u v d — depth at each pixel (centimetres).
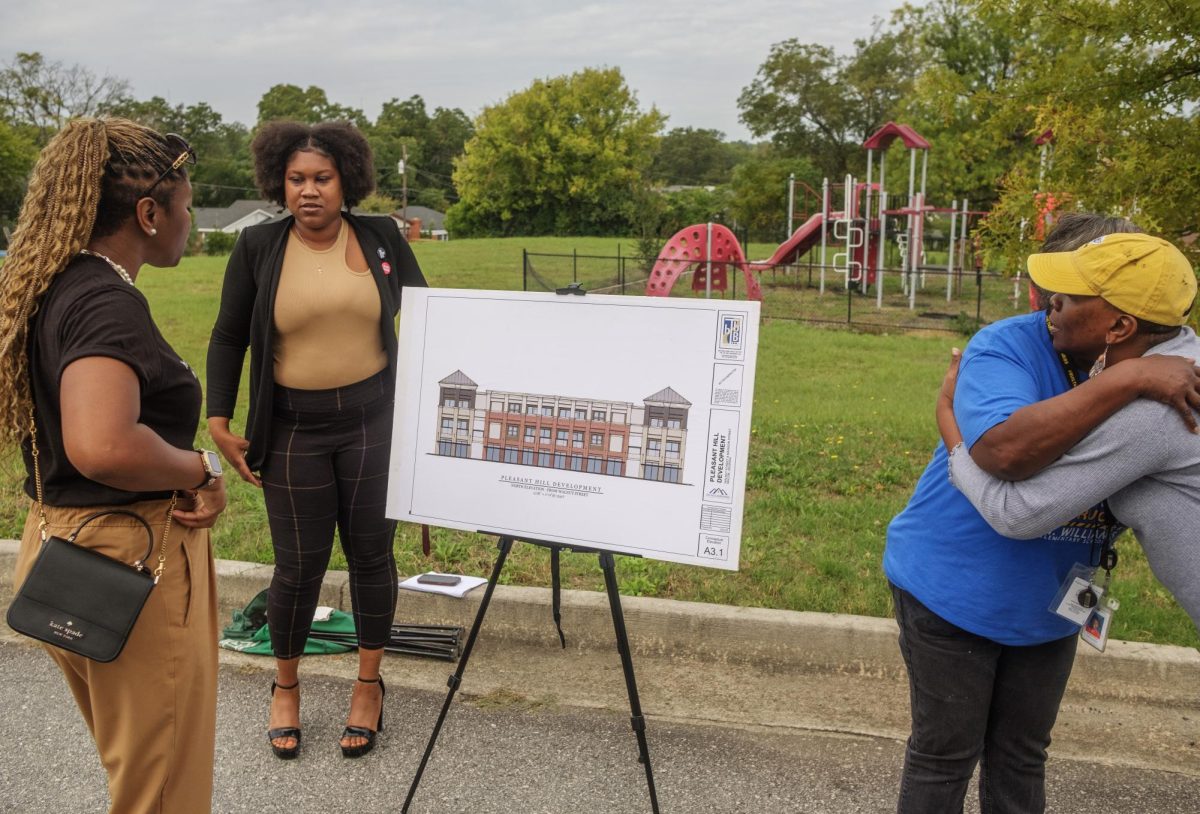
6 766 308
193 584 208
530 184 6419
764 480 604
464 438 279
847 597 405
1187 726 335
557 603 320
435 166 11269
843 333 1441
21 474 569
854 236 2178
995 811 234
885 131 2047
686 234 1786
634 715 266
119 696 201
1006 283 2300
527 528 272
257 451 310
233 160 9638
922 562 221
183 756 208
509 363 273
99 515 195
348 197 314
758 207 5178
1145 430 181
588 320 264
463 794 296
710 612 383
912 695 230
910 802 227
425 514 285
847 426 763
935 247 3684
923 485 229
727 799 294
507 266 2522
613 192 6438
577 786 300
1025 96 533
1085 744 324
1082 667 353
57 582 191
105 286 188
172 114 9556
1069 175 509
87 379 179
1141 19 475
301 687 362
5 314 187
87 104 6219
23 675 368
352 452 312
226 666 377
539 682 367
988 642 218
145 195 198
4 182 5544
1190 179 468
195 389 207
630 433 259
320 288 302
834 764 313
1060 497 187
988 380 204
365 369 312
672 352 254
